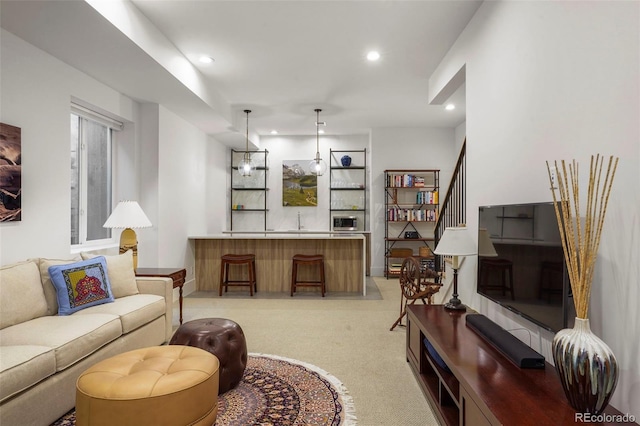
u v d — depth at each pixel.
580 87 1.67
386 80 4.37
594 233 1.58
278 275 5.56
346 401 2.26
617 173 1.46
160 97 4.16
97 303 2.71
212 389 1.74
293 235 5.62
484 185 2.70
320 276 5.32
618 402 1.45
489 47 2.63
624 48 1.42
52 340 2.01
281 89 4.70
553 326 1.65
